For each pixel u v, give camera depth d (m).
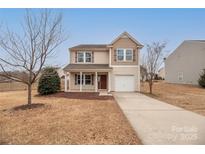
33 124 8.46
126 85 25.52
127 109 12.16
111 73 25.44
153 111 11.47
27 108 12.10
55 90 22.16
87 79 26.30
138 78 25.50
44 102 15.41
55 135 6.90
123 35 25.52
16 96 21.19
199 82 31.48
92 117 9.74
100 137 6.66
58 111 11.45
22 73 13.62
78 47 26.88
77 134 6.98
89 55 26.91
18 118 9.75
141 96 20.02
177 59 38.81
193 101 16.34
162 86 34.91
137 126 8.00
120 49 25.56
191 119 9.29
